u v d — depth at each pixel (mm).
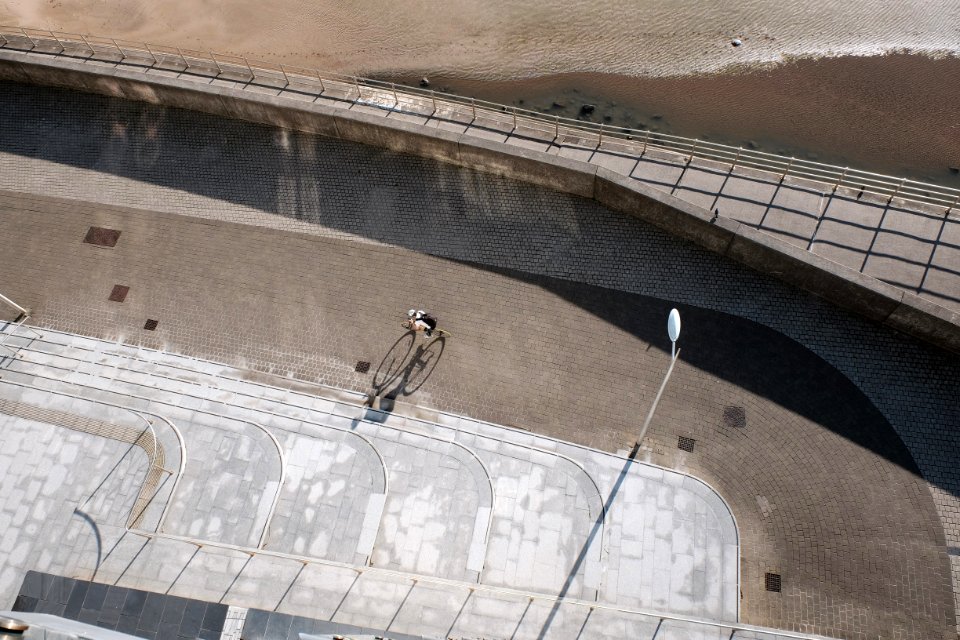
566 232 18625
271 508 15570
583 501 15602
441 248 18844
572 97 23391
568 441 16344
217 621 14172
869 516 15164
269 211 19672
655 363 17078
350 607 14438
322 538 15258
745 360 16891
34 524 15477
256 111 20141
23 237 19844
